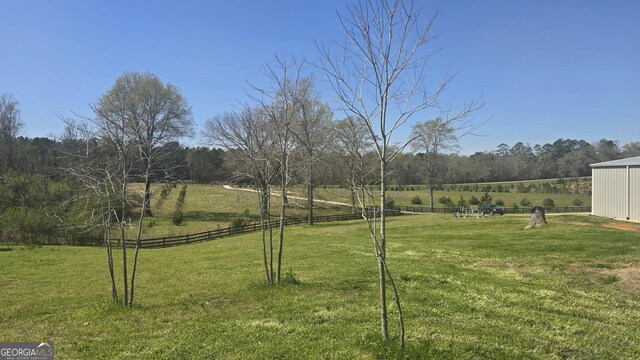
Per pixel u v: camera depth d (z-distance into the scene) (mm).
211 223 39594
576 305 7777
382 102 5430
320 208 48969
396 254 14594
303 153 14023
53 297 10750
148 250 24547
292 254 16172
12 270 16141
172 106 37969
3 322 8305
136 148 10016
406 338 5965
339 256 14914
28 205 28172
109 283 12664
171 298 9523
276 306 8062
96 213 16781
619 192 23297
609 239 15727
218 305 8492
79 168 10641
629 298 8266
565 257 12531
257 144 11086
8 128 44094
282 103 10578
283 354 5617
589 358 5422
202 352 5824
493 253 13961
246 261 15211
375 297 8430
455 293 8672
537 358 5344
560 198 63031
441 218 36688
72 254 21719
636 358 5430
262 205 10438
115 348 6180
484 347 5629
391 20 5297
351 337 6152
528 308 7594
